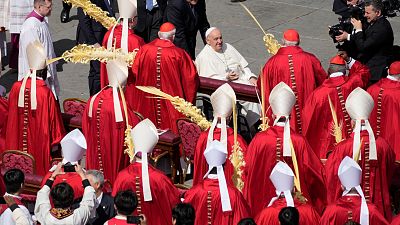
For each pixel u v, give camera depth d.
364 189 47.94
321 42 72.31
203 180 44.34
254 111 57.91
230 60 59.75
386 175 48.19
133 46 57.69
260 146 47.41
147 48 56.25
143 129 45.06
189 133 53.12
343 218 42.97
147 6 65.19
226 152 44.06
